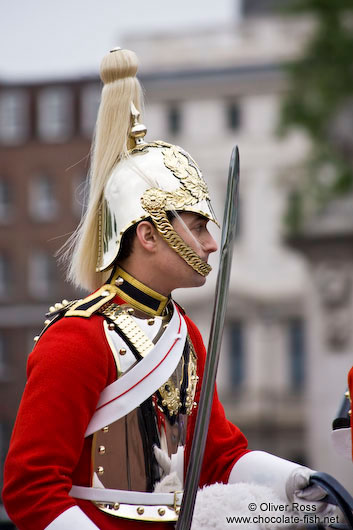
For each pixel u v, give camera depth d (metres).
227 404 59.72
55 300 63.25
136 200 4.76
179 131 61.69
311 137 46.41
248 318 60.06
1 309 63.47
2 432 59.84
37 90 66.62
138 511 4.55
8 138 66.56
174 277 4.79
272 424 58.97
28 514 4.31
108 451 4.56
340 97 45.06
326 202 47.84
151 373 4.64
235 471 5.22
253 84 60.72
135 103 5.00
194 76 61.34
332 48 44.78
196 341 5.13
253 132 60.59
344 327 50.53
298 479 5.00
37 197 65.38
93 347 4.53
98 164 4.94
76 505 4.34
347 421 5.15
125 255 4.85
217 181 60.75
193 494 4.38
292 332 59.69
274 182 52.66
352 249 49.81
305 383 59.03
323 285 50.38
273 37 60.81
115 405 4.56
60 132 66.19
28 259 64.69
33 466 4.34
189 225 4.79
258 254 60.25
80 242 4.97
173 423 4.69
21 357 62.69
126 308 4.76
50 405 4.39
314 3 44.69
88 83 66.44
